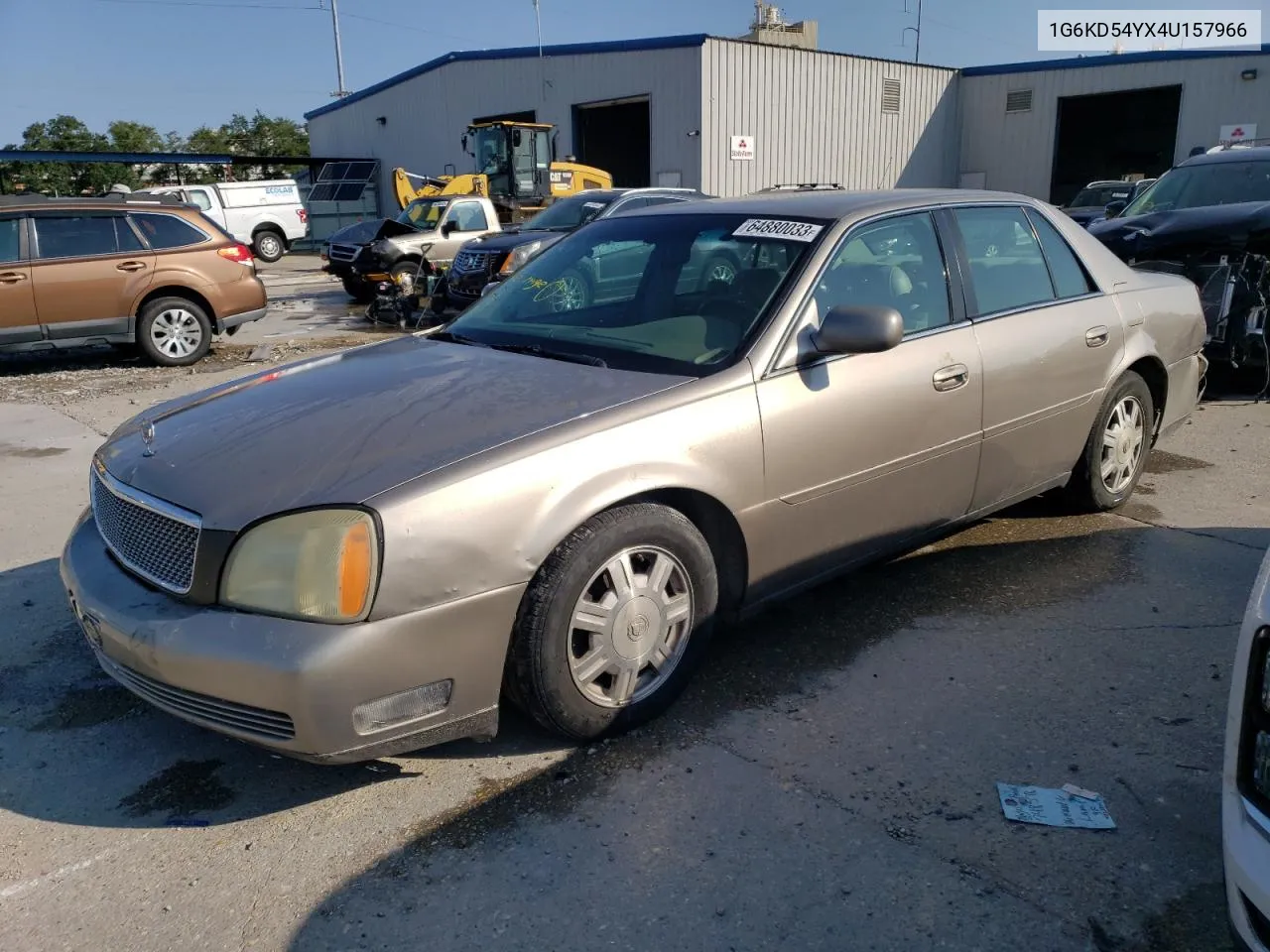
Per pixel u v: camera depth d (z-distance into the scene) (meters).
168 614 2.75
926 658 3.68
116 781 3.07
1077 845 2.66
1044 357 4.31
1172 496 5.46
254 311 11.37
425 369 3.56
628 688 3.16
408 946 2.38
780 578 3.55
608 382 3.29
